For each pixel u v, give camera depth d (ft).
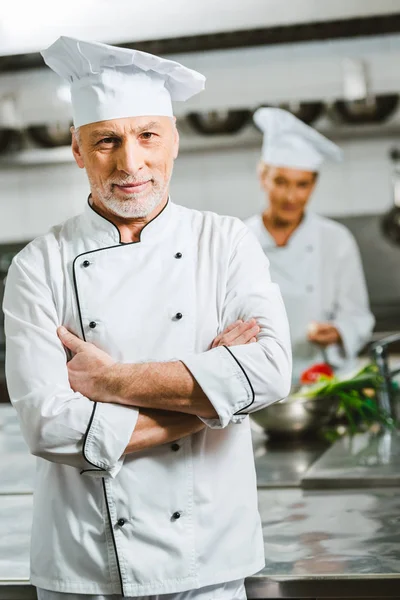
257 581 4.88
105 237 5.10
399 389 9.86
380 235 16.29
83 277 5.01
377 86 15.48
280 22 10.35
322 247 14.38
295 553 5.10
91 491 4.75
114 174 4.95
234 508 4.86
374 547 5.13
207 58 15.88
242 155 16.52
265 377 4.77
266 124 13.48
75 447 4.65
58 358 4.89
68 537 4.75
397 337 8.68
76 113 5.09
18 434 9.32
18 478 7.16
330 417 8.31
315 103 15.10
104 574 4.71
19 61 14.44
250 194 16.61
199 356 4.75
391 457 7.12
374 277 16.40
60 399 4.73
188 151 16.61
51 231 5.33
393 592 4.71
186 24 10.28
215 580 4.75
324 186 16.40
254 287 5.09
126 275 5.01
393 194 16.20
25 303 5.03
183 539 4.74
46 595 4.85
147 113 4.95
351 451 7.48
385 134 15.97
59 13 10.16
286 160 13.66
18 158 16.12
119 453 4.63
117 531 4.71
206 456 4.85
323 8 10.42
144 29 10.30
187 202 16.80
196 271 5.12
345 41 15.43
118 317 4.95
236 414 4.76
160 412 4.73
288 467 7.07
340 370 13.37
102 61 4.87
